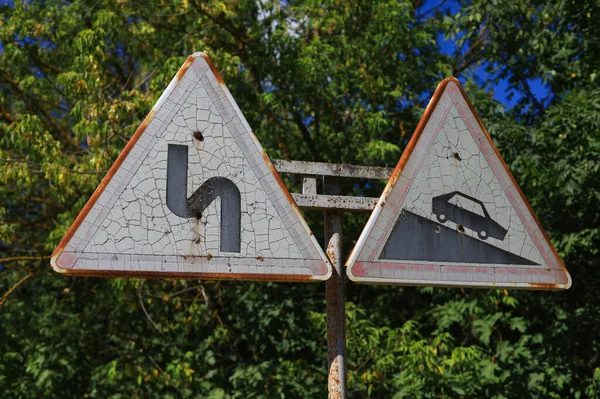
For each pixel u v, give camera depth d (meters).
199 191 2.51
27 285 9.95
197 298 9.34
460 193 2.79
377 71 9.05
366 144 8.86
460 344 9.05
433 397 7.55
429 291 8.95
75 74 7.87
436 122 2.82
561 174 7.70
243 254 2.50
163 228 2.46
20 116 8.16
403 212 2.71
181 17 8.84
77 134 8.21
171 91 2.56
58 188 8.24
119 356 9.62
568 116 7.85
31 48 9.54
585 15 8.35
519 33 9.02
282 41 8.84
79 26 9.07
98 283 9.73
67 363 9.17
